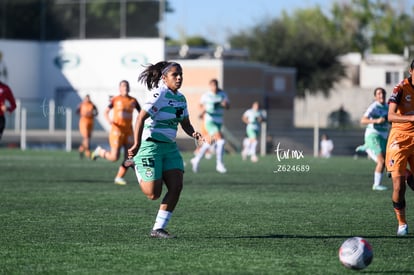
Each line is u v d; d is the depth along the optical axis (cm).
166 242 2547
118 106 4731
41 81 12562
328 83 18525
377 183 4666
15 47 12375
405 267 2148
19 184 4744
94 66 12325
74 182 4953
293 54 18562
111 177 5416
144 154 2597
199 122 11425
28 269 2097
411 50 19225
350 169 6650
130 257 2270
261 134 9988
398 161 2742
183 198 4016
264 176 5706
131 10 12169
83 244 2497
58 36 12488
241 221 3095
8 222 3011
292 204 3766
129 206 3591
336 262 2212
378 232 2822
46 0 12506
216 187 4728
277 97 13575
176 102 2586
